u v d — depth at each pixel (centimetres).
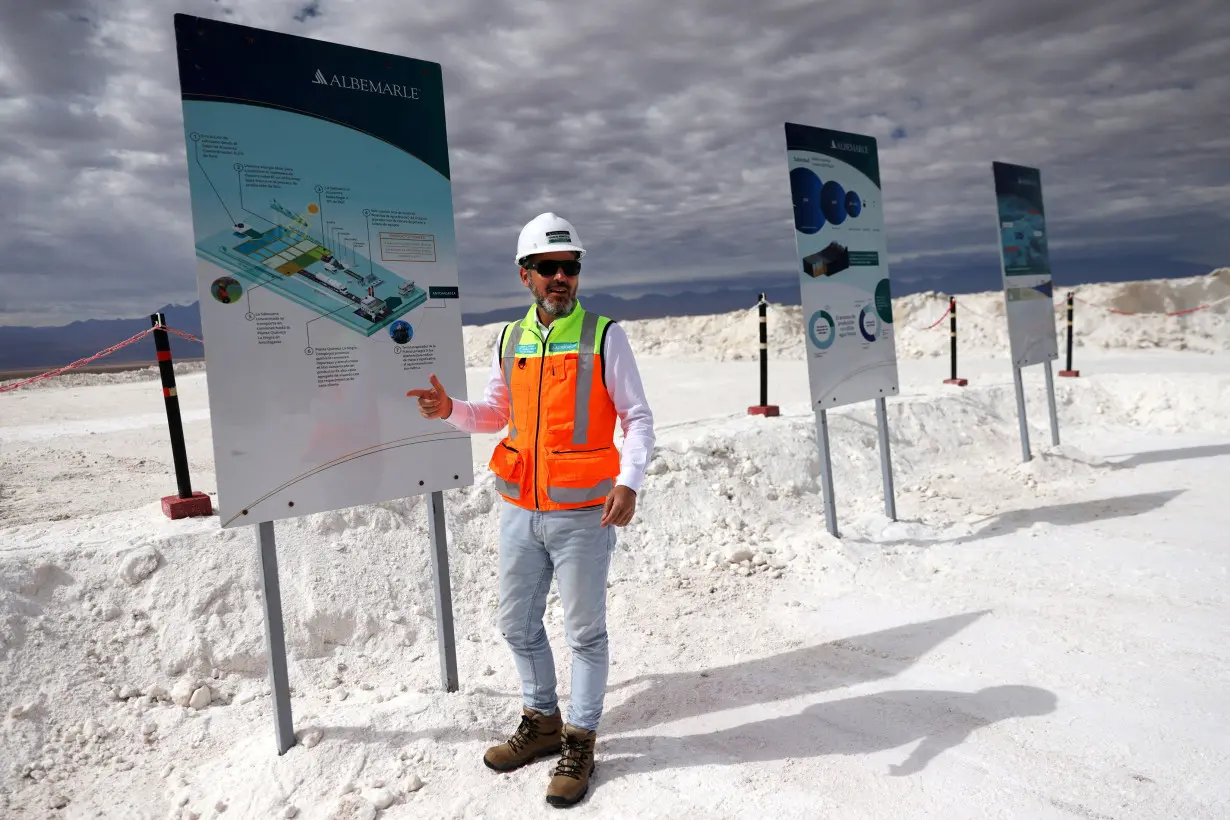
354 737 311
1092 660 369
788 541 571
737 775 287
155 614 398
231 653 392
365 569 459
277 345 302
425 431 344
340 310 318
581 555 277
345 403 320
